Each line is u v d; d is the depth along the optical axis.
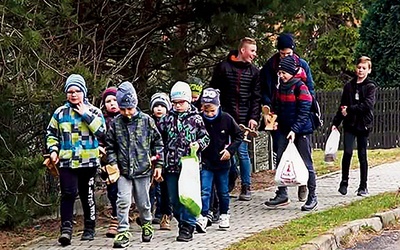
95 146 8.55
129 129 8.52
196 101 10.22
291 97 10.37
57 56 9.48
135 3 11.25
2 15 8.20
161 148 8.67
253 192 12.52
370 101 11.10
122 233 8.41
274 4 10.80
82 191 8.82
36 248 8.54
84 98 8.59
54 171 8.69
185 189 8.45
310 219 9.69
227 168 9.30
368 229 9.45
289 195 12.02
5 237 9.20
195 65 12.94
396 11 22.98
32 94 8.72
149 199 8.91
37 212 9.92
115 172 8.38
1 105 8.95
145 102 11.98
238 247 8.12
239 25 11.22
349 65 31.41
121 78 11.77
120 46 11.80
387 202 10.80
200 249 8.20
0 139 9.16
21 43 8.30
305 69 10.62
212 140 9.20
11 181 9.09
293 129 10.28
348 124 11.42
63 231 8.57
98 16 10.93
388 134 22.53
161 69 12.34
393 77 23.19
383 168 15.59
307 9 11.43
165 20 11.68
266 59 13.19
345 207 10.58
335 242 8.65
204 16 11.38
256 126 10.80
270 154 15.73
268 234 8.78
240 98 10.75
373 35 23.58
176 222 10.01
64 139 8.48
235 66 10.78
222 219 9.31
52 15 9.30
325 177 14.23
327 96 22.44
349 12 31.38
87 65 10.29
